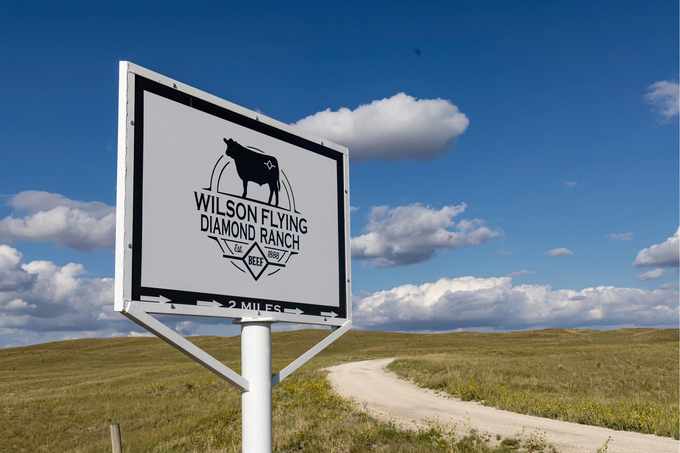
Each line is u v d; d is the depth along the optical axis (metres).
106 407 26.36
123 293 4.59
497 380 26.12
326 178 6.98
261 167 6.09
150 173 4.97
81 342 138.50
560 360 34.44
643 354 35.06
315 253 6.63
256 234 5.90
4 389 40.62
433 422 15.49
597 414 15.38
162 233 4.98
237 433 15.41
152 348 123.25
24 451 19.92
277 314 5.91
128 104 4.86
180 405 25.81
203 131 5.52
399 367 38.88
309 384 26.42
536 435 12.93
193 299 5.15
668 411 15.69
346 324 6.86
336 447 12.23
